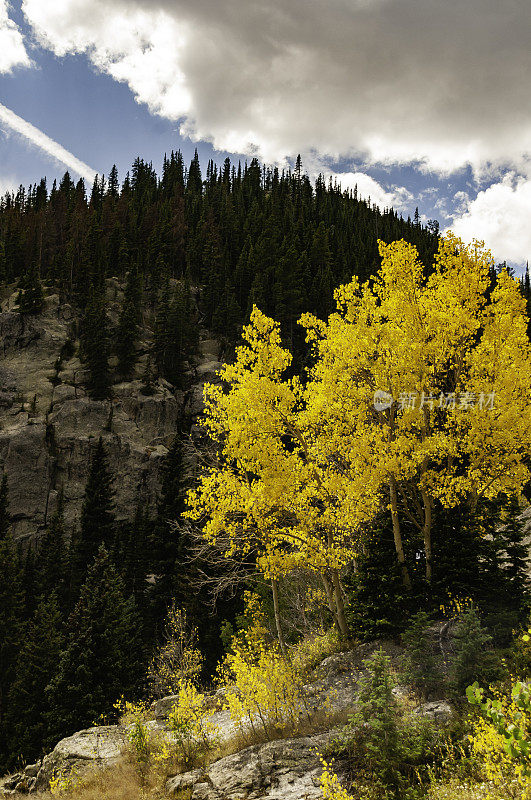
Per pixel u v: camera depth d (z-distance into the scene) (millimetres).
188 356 83000
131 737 13422
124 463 68500
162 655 26188
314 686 13875
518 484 15734
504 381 14852
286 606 24656
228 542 16594
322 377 15969
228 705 12273
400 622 14711
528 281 77250
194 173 151500
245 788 9430
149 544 38125
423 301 15516
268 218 115812
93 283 90625
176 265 107750
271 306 83188
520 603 14375
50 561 43844
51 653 28359
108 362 79250
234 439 15031
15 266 97562
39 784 14930
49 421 71250
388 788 7980
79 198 122688
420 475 15820
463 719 9031
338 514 14711
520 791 5852
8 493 63219
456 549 15375
